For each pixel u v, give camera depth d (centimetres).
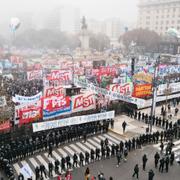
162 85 4341
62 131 2881
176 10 15475
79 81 4478
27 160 2495
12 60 7331
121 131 3228
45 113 2884
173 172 2373
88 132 3073
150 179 2133
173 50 11075
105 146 2709
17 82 4956
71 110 3100
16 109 2684
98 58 9188
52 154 2617
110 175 2280
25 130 2759
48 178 2216
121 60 8988
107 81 4672
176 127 3153
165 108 3991
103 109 3491
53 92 3550
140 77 4581
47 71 5631
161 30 16538
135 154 2686
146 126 3441
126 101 3778
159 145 2898
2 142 2558
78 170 2353
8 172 2177
